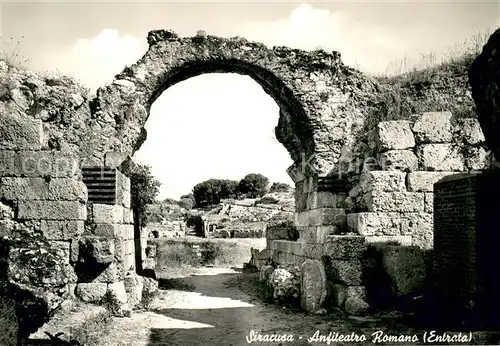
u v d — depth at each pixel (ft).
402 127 39.63
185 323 33.40
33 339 25.57
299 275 41.57
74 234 34.24
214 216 145.18
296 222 52.90
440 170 38.99
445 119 39.60
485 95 24.47
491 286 24.93
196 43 44.73
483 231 25.58
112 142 41.16
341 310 35.12
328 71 46.26
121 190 40.93
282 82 45.34
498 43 22.97
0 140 34.22
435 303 29.07
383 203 38.45
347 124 45.85
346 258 35.35
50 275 30.89
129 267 43.52
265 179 230.68
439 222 30.45
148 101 44.37
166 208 164.45
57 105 39.63
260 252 67.26
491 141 25.17
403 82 46.75
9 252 30.81
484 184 25.90
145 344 27.81
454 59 47.29
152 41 44.50
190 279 58.29
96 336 27.91
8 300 29.07
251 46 45.44
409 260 33.47
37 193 34.14
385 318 32.30
